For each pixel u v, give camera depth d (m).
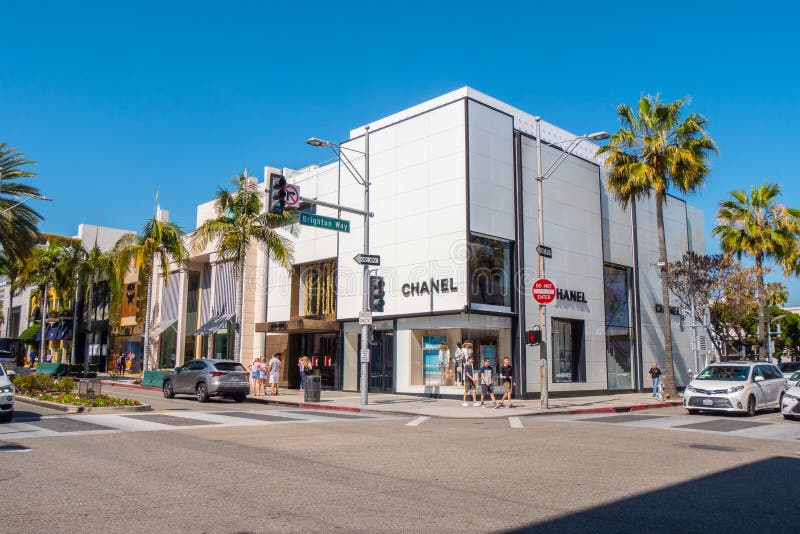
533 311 26.72
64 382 22.59
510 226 26.45
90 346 56.16
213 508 6.68
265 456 10.17
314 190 31.84
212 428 14.19
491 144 26.22
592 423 16.66
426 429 14.82
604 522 6.27
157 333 42.81
